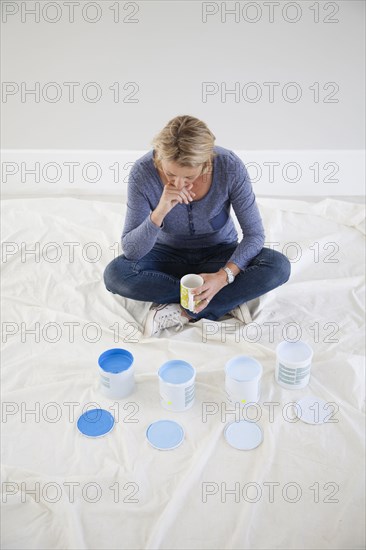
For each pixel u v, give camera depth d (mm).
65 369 1955
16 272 2361
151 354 1998
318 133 2967
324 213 2738
